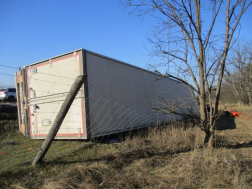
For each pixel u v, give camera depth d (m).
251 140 7.27
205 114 5.55
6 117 10.57
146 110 9.19
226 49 5.28
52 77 6.66
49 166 4.36
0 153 5.50
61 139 6.89
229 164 4.57
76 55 6.17
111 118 7.00
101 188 3.67
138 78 8.90
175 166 4.66
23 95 7.67
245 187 3.77
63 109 4.14
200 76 5.52
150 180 4.02
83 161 4.74
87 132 5.98
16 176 3.86
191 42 5.39
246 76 8.89
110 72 7.15
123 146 5.94
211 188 3.76
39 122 7.01
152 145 6.20
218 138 6.86
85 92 6.01
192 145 5.95
